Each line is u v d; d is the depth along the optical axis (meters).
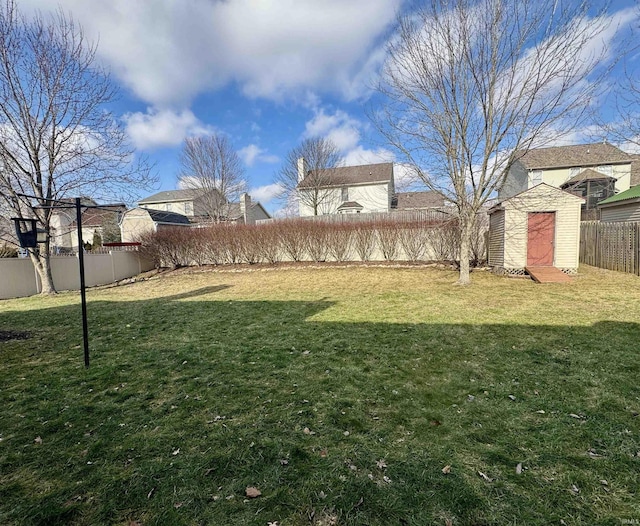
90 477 2.01
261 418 2.68
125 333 5.51
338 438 2.37
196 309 7.38
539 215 10.57
